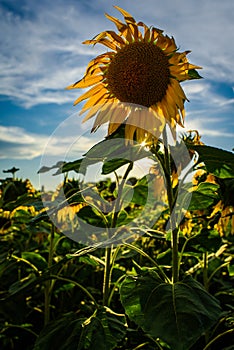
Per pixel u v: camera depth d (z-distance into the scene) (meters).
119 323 0.62
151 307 0.53
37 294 1.12
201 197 0.77
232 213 0.81
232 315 0.77
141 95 0.64
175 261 0.64
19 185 1.27
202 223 0.93
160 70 0.64
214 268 1.08
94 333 0.59
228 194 0.80
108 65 0.67
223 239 1.05
